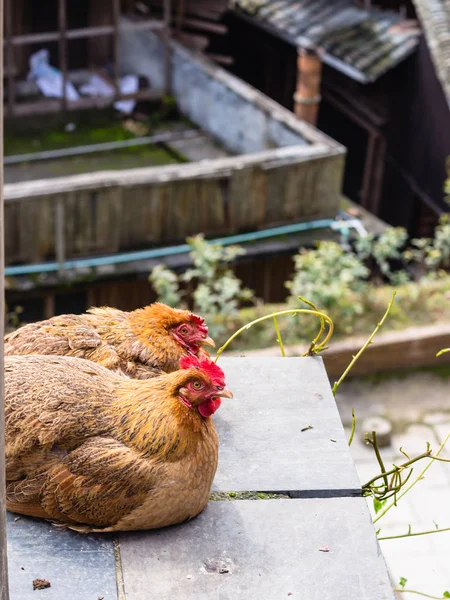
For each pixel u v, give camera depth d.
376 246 4.48
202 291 4.06
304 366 2.04
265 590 1.55
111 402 1.62
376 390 4.09
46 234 4.67
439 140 6.37
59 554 1.59
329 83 7.12
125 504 1.57
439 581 3.22
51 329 1.92
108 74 7.17
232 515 1.68
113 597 1.53
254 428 1.87
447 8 6.03
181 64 6.70
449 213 6.34
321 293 4.04
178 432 1.57
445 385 4.15
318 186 5.15
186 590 1.55
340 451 1.82
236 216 5.05
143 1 7.06
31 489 1.59
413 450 3.80
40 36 6.42
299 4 7.00
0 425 1.28
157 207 4.86
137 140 6.55
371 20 6.73
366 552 1.62
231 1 7.11
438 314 4.29
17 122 6.59
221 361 2.04
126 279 4.74
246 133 6.16
